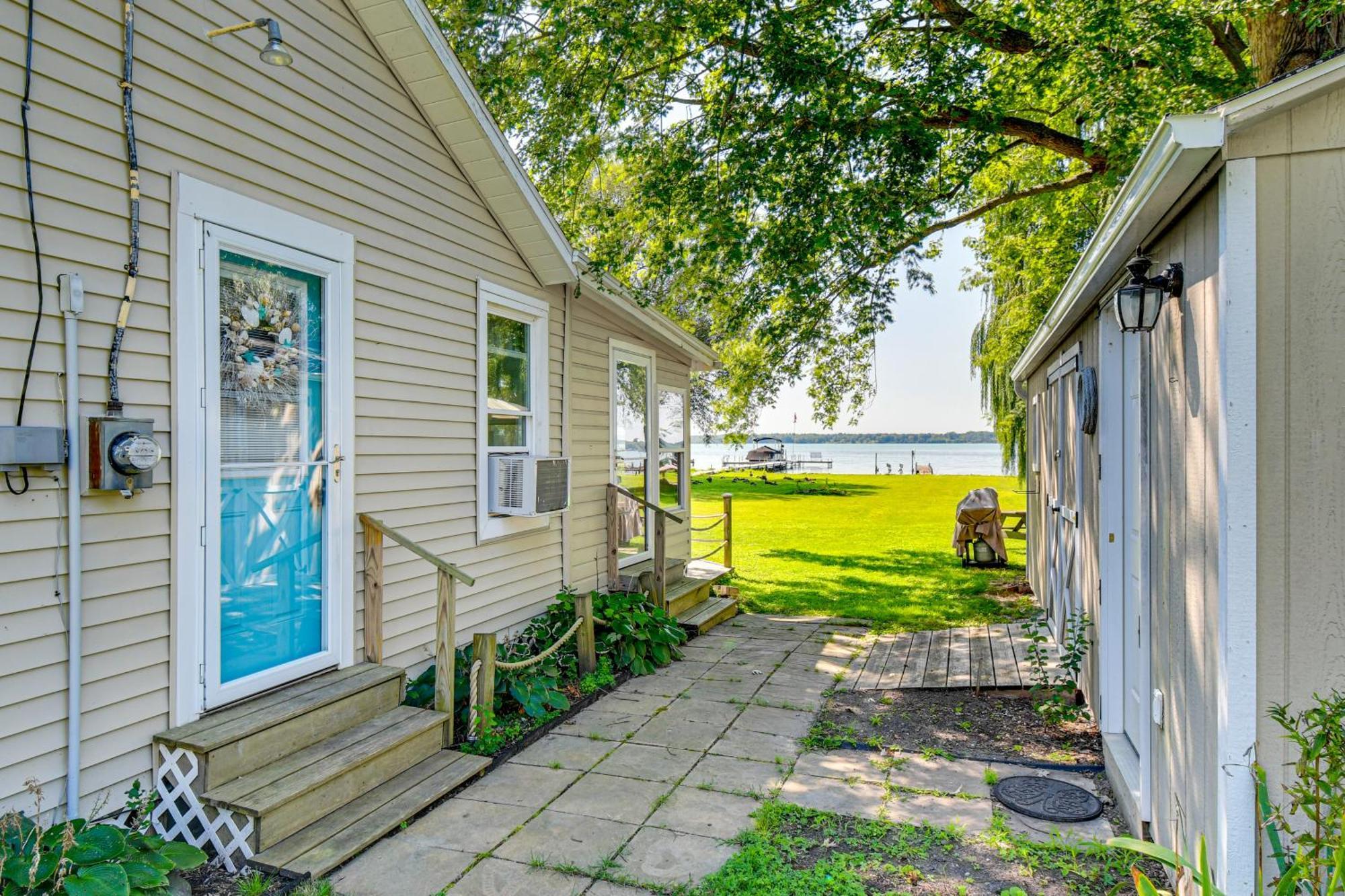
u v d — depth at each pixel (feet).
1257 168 7.40
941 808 11.73
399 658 14.78
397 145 14.93
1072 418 18.78
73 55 9.23
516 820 11.33
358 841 10.27
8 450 8.39
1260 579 7.42
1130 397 13.01
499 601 18.15
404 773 12.38
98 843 8.21
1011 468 56.75
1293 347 7.34
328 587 13.20
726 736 14.97
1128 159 23.29
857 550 43.11
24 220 8.75
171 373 10.37
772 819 11.25
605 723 15.79
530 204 17.56
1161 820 9.97
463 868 9.98
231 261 11.50
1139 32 21.38
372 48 14.32
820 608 27.96
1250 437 7.41
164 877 8.41
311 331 12.98
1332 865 6.69
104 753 9.47
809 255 23.62
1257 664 7.41
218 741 10.03
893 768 13.38
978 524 37.04
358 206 13.88
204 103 10.91
